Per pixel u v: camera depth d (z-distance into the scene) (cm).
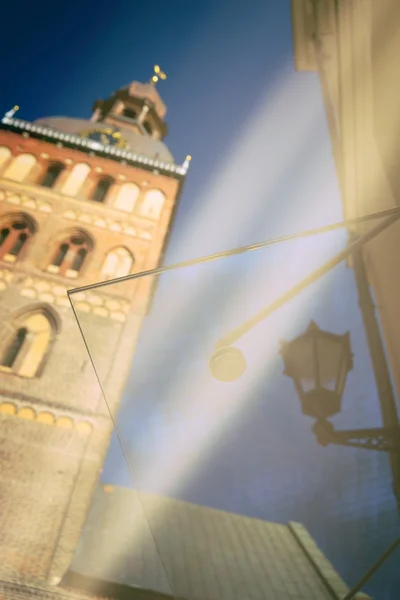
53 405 1193
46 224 1791
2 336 1355
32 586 876
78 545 996
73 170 2109
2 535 941
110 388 1236
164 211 2009
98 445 1138
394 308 345
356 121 463
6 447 1081
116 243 1792
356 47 456
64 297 1508
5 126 2233
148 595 930
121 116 3006
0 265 1565
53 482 1048
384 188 376
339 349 198
